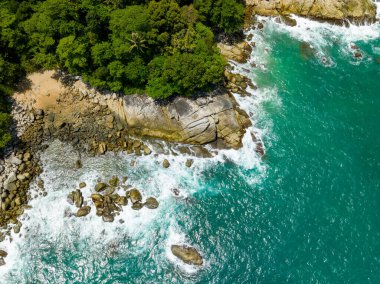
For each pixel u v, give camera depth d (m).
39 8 68.44
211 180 65.69
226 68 77.19
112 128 68.50
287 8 86.69
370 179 65.69
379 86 78.00
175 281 56.09
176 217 61.56
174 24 69.69
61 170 64.88
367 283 56.09
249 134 70.25
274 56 81.62
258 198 63.78
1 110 66.50
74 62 66.25
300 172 66.50
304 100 75.31
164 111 69.31
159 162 67.00
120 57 66.38
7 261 56.97
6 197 60.94
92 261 57.41
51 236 59.12
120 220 60.69
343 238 59.81
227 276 56.69
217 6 73.94
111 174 64.94
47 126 67.94
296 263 57.75
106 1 68.75
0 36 67.25
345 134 71.12
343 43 84.69
